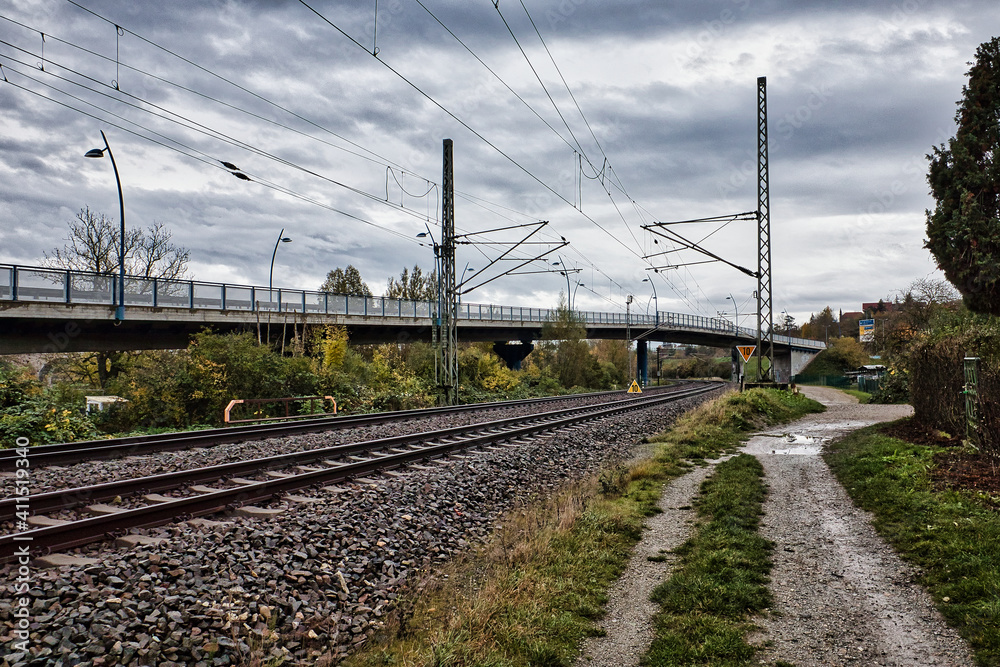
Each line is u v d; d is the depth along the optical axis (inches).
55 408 708.0
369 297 1413.6
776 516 359.9
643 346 3408.0
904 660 188.4
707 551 295.6
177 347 1115.9
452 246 1282.0
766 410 958.4
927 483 373.7
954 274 531.5
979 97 509.0
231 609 213.6
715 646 198.5
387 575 278.5
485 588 258.5
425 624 231.9
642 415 962.7
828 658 191.9
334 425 737.0
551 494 452.1
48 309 847.7
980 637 192.7
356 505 347.3
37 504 315.9
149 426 852.6
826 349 3949.3
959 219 508.1
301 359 1103.0
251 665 187.9
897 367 1397.6
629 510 381.4
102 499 339.6
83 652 179.0
